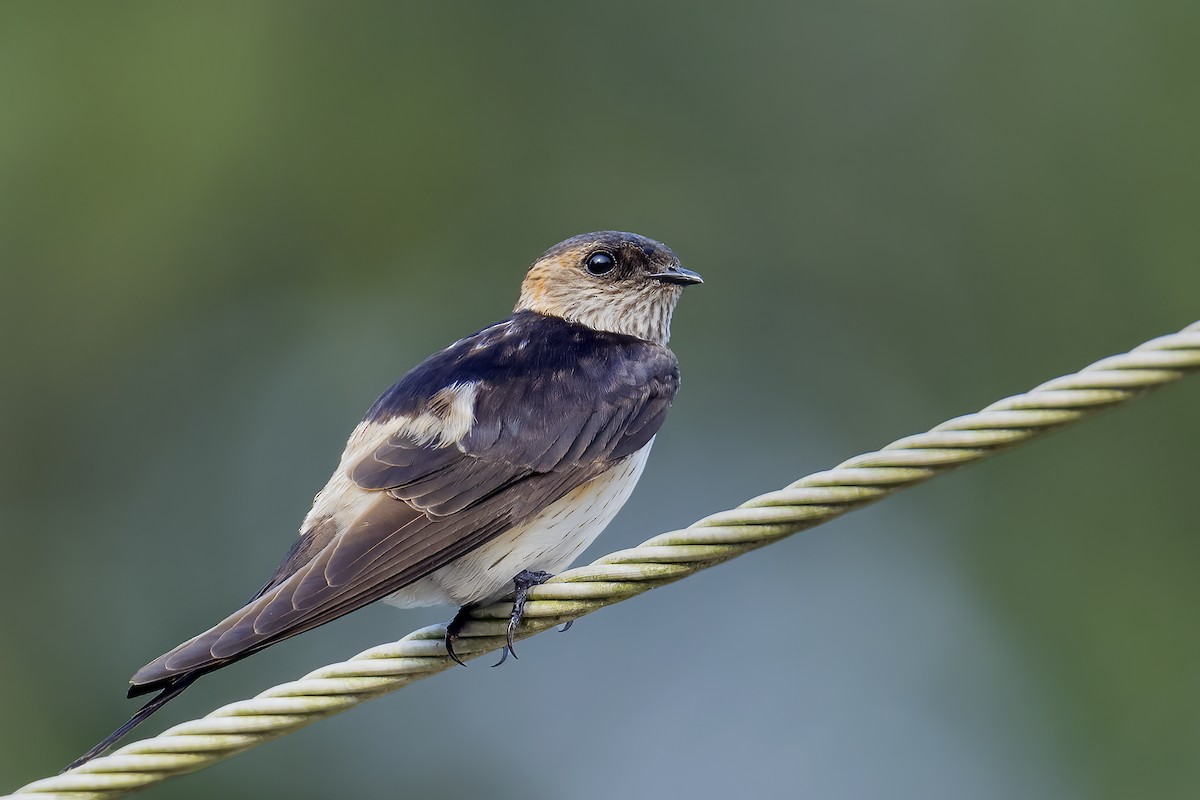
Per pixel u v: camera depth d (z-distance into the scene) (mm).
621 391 8188
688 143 16875
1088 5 16125
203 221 16359
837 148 16828
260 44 16562
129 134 16344
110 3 16516
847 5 16969
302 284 16516
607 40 17016
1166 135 15703
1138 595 14570
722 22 17078
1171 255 15508
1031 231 16109
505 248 16641
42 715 14766
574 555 8039
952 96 16594
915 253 16406
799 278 16562
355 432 7988
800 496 5836
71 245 16266
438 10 16922
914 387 16125
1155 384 5180
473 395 7887
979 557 15125
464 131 16797
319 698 6348
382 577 7062
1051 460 15203
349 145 16656
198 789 13172
